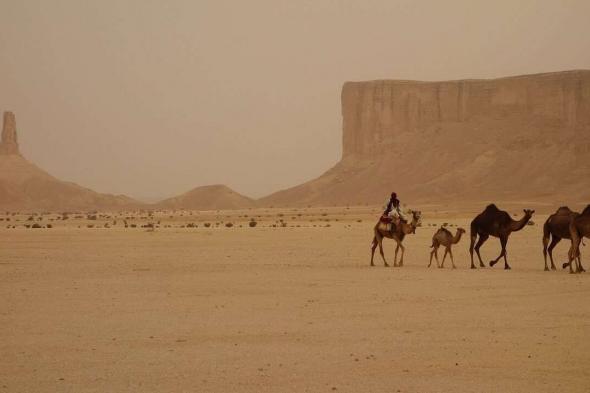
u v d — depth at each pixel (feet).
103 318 71.82
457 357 55.88
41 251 160.97
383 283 96.32
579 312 73.41
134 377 51.01
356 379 50.31
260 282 99.09
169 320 70.59
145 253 153.99
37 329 66.59
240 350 58.39
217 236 223.10
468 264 125.39
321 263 127.95
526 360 54.90
